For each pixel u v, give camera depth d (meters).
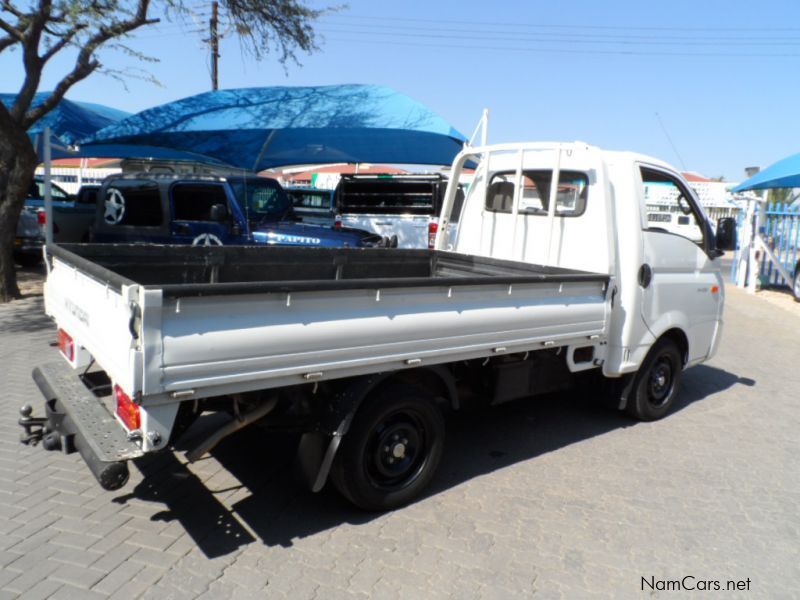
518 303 4.25
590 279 4.73
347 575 3.32
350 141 11.28
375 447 3.90
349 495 3.82
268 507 4.02
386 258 5.89
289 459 4.73
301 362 3.25
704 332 6.29
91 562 3.31
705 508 4.28
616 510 4.19
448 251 6.10
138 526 3.71
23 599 2.98
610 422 5.95
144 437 2.88
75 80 10.02
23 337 7.97
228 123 9.58
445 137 9.98
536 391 5.06
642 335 5.41
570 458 5.04
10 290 10.44
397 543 3.65
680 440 5.55
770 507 4.33
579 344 4.82
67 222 14.31
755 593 3.35
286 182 25.91
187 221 9.46
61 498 3.98
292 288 3.14
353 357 3.46
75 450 3.49
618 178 5.24
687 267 5.86
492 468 4.79
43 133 10.92
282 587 3.19
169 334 2.82
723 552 3.73
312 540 3.65
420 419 4.12
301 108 9.57
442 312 3.81
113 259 4.48
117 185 9.94
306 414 3.77
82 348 3.98
